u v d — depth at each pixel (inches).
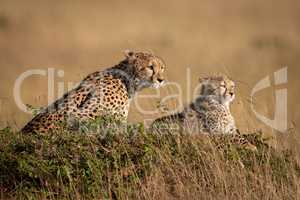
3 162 431.8
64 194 418.9
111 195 422.6
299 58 1202.0
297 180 439.5
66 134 446.9
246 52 1210.0
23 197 422.0
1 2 1560.0
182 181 431.5
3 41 1267.2
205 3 1681.8
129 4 1624.0
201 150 449.4
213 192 425.7
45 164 427.8
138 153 440.8
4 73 1023.6
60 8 1539.1
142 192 418.9
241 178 432.8
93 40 1268.5
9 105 682.2
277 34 1430.9
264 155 458.0
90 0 1636.3
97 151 439.2
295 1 1758.1
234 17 1585.9
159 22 1469.0
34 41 1273.4
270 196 426.9
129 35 1318.9
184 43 1227.2
